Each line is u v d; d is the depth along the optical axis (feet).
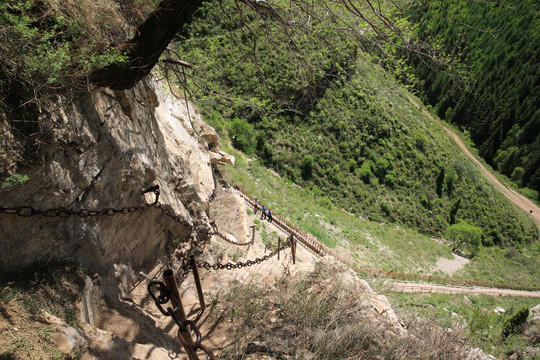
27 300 11.21
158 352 12.73
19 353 9.18
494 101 263.49
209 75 24.29
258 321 15.70
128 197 17.69
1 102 10.80
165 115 32.83
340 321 16.40
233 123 113.91
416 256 107.96
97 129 15.25
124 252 18.34
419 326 21.07
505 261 144.15
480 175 190.80
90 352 10.75
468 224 152.76
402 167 146.51
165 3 13.94
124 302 16.12
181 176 27.20
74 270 13.71
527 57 253.24
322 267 24.32
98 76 14.62
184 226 23.98
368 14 20.36
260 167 113.39
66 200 13.41
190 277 21.34
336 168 127.65
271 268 28.04
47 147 12.14
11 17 10.73
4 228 11.68
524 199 236.02
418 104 209.87
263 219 66.03
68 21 13.39
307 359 13.44
